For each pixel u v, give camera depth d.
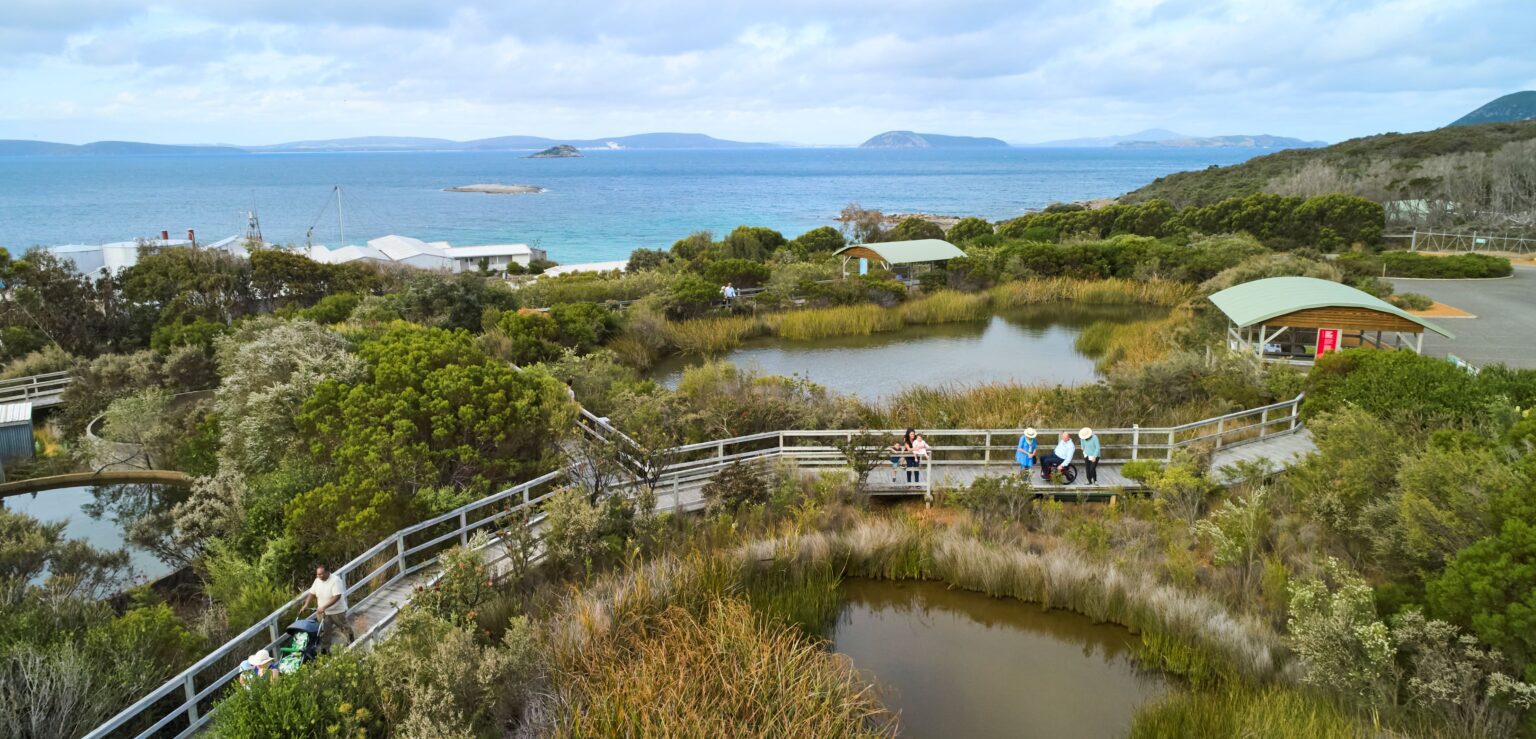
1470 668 7.84
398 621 8.34
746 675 8.06
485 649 8.18
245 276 33.34
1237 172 96.69
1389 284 32.59
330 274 35.22
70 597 9.38
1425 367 15.48
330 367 15.36
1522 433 10.80
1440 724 7.89
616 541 11.54
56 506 15.70
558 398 15.38
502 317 27.98
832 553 12.30
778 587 11.41
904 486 14.79
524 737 7.52
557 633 9.15
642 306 32.53
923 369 27.66
